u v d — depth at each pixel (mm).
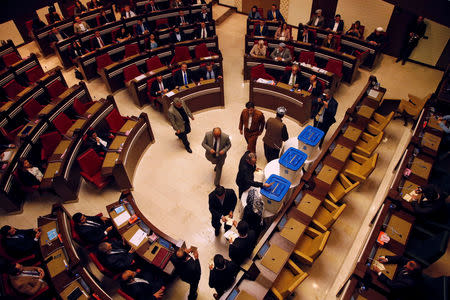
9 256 5273
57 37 10602
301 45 9234
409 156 6082
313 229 5023
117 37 10750
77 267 4730
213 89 8242
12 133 7316
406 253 4836
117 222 5246
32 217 6395
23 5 6738
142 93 8609
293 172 5281
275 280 4324
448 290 4008
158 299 4730
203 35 10531
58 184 6148
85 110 7828
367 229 5840
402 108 7746
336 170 5812
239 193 6000
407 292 4207
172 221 6168
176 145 7754
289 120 8320
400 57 9953
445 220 5055
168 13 11500
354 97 8844
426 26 9062
